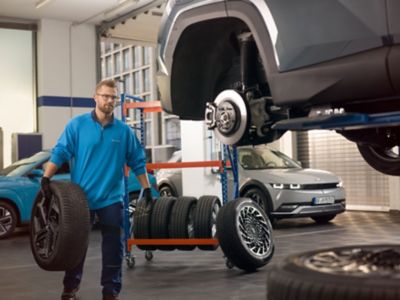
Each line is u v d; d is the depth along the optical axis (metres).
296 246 6.43
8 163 12.02
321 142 11.89
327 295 1.40
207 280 4.63
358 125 2.42
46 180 3.60
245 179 8.34
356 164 11.26
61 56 12.00
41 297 4.16
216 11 2.95
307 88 2.57
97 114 3.90
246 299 3.92
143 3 10.95
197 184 8.85
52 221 3.52
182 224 5.25
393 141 3.00
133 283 4.58
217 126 3.23
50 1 10.61
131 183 8.27
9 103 12.03
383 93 2.38
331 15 2.46
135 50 19.91
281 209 8.05
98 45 12.40
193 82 3.41
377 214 10.34
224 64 3.48
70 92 12.08
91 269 5.33
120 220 3.86
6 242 7.70
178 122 16.95
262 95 3.23
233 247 4.79
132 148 4.03
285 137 12.19
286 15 2.62
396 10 2.27
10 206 8.12
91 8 11.15
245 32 3.16
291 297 1.47
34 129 12.15
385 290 1.33
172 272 5.05
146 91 19.33
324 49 2.49
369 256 1.62
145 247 5.49
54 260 3.43
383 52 2.32
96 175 3.81
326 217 8.90
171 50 3.24
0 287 4.55
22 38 12.09
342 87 2.46
